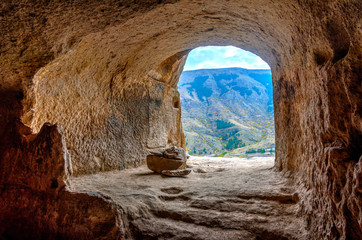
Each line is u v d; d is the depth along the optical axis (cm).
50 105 280
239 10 237
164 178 332
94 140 341
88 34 231
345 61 135
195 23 286
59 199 210
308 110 212
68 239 199
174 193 271
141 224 203
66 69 273
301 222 188
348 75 133
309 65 201
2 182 253
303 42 197
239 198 240
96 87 338
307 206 191
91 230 189
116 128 381
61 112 293
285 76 293
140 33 281
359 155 135
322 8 147
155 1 210
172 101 553
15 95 254
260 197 236
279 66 309
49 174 216
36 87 255
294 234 177
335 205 142
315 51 181
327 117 158
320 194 170
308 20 170
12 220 239
